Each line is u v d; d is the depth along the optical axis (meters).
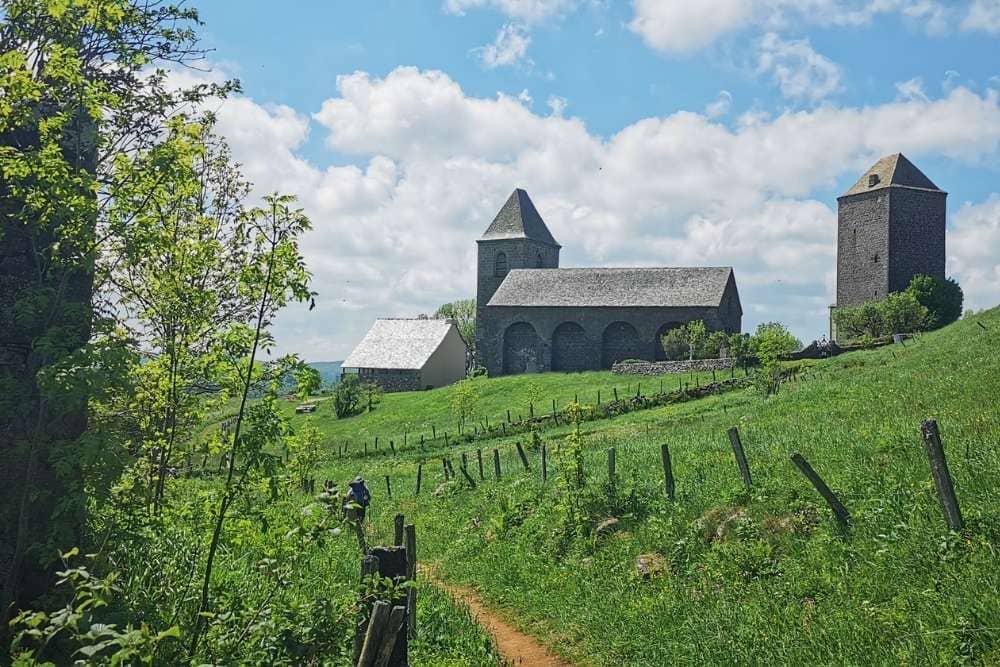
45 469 7.88
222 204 17.02
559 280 79.56
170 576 7.91
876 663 7.05
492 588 14.32
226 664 5.93
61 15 7.77
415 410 65.00
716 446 19.59
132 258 8.08
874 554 9.48
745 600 9.92
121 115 10.20
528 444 37.50
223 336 7.18
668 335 68.12
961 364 24.56
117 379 6.68
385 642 5.61
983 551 8.39
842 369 38.44
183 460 10.80
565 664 10.21
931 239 75.38
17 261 8.05
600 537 14.62
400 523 10.73
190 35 12.05
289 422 7.12
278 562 6.97
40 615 4.80
